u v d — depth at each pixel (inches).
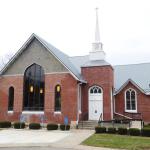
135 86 1176.8
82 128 977.5
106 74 1090.1
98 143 647.8
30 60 1125.1
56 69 1069.1
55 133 848.3
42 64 1098.7
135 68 1333.7
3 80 1162.0
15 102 1115.9
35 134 828.6
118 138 726.5
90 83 1109.1
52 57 1087.0
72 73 1029.2
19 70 1138.7
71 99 1019.9
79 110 1057.5
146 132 768.9
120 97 1200.8
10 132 882.8
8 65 1154.7
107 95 1074.1
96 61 1163.3
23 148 594.9
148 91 1151.6
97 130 846.5
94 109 1089.4
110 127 863.7
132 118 1128.8
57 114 1031.0
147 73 1266.0
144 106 1147.3
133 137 748.6
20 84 1123.3
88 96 1105.4
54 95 1051.9
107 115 1058.7
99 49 1184.8
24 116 1086.4
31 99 1099.3
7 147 610.2
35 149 580.4
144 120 1134.4
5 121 1071.6
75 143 653.3
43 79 1094.4
